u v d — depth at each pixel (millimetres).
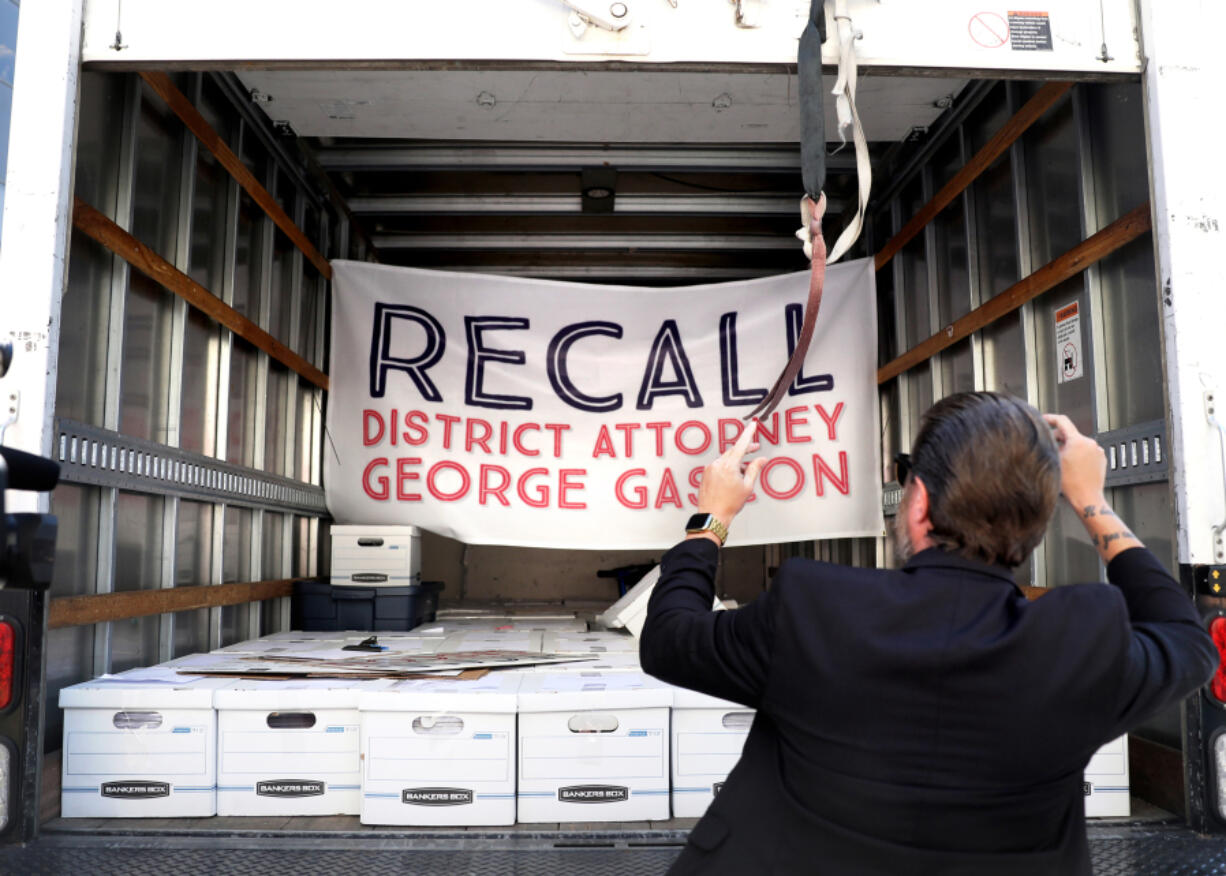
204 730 2441
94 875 1988
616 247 5688
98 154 2844
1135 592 955
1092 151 2973
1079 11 2494
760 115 4016
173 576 3178
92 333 2779
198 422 3525
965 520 877
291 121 4102
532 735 2391
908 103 3889
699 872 880
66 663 2658
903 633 834
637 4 2420
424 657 3094
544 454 4617
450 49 2398
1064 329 3135
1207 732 2303
